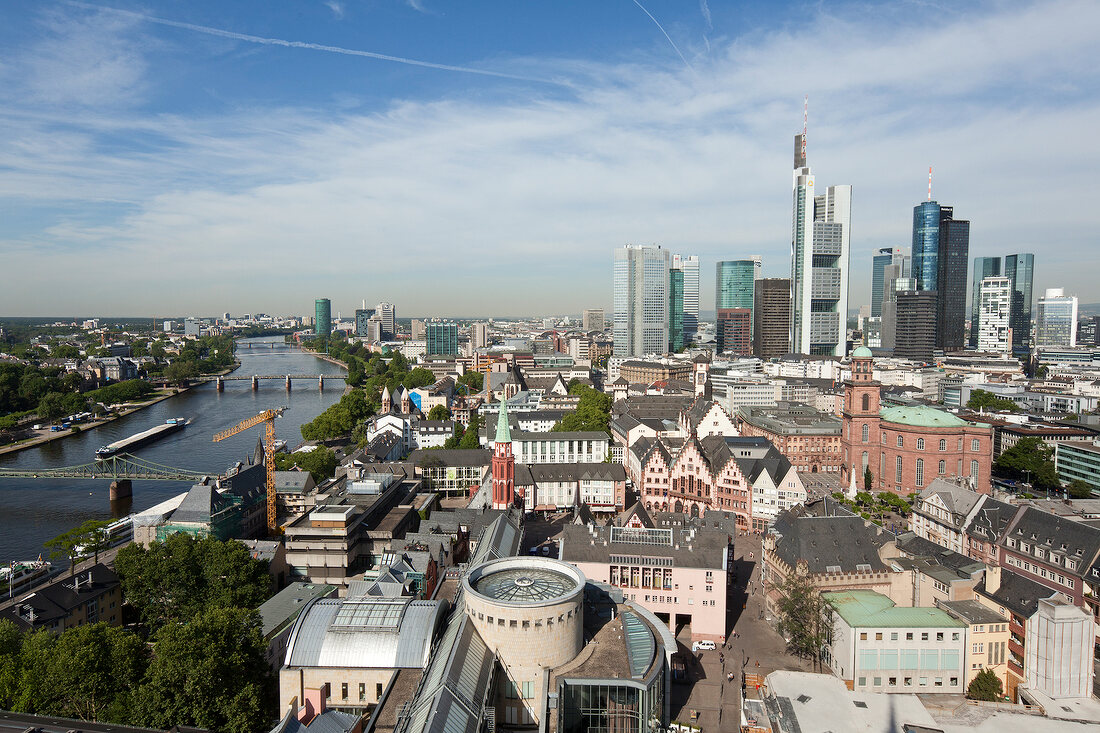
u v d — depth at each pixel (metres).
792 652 145.12
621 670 99.00
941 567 151.50
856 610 136.12
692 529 157.00
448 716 78.31
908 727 104.31
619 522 185.62
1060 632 122.06
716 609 147.12
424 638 104.38
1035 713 111.75
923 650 130.00
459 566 157.88
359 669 101.56
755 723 111.69
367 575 155.50
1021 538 168.88
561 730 90.38
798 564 153.25
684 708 124.19
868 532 160.38
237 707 100.62
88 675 107.06
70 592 145.38
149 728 94.12
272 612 136.38
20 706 104.56
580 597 105.06
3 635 120.06
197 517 185.12
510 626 98.81
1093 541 151.75
